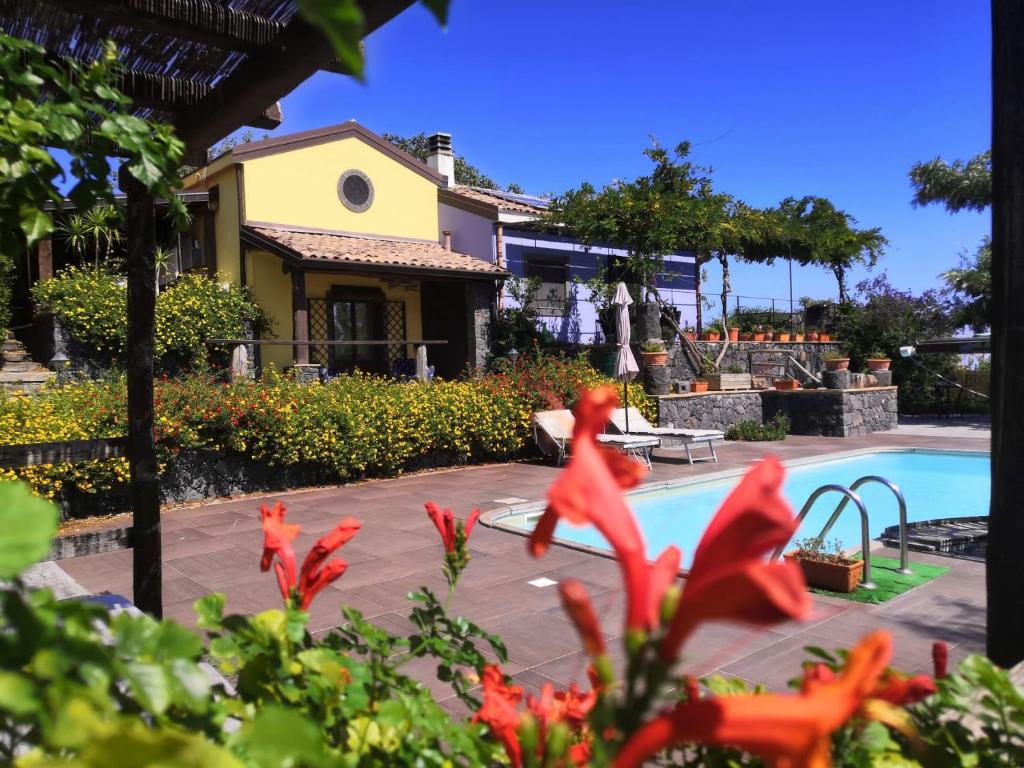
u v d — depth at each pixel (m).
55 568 2.88
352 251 13.38
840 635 4.09
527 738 0.66
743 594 0.44
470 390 11.61
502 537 6.61
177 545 6.42
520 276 16.50
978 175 19.41
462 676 1.32
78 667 0.54
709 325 19.73
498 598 4.82
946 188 20.00
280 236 13.36
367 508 8.03
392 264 13.13
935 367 19.77
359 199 15.02
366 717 0.98
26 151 1.47
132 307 2.79
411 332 16.20
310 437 9.08
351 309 15.30
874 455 12.99
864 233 20.30
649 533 8.14
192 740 0.41
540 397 12.13
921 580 5.23
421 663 3.62
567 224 15.77
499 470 11.00
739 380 15.84
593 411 0.59
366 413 9.84
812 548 5.36
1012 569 2.23
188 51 2.57
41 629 0.55
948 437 14.56
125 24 2.17
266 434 8.83
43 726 0.46
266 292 13.80
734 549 0.46
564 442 11.38
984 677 0.99
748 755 1.00
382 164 15.36
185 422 8.24
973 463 12.23
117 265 13.65
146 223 2.77
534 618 4.41
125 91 2.71
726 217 16.38
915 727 1.04
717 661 3.69
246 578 5.36
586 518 0.54
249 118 2.66
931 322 20.03
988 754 1.00
